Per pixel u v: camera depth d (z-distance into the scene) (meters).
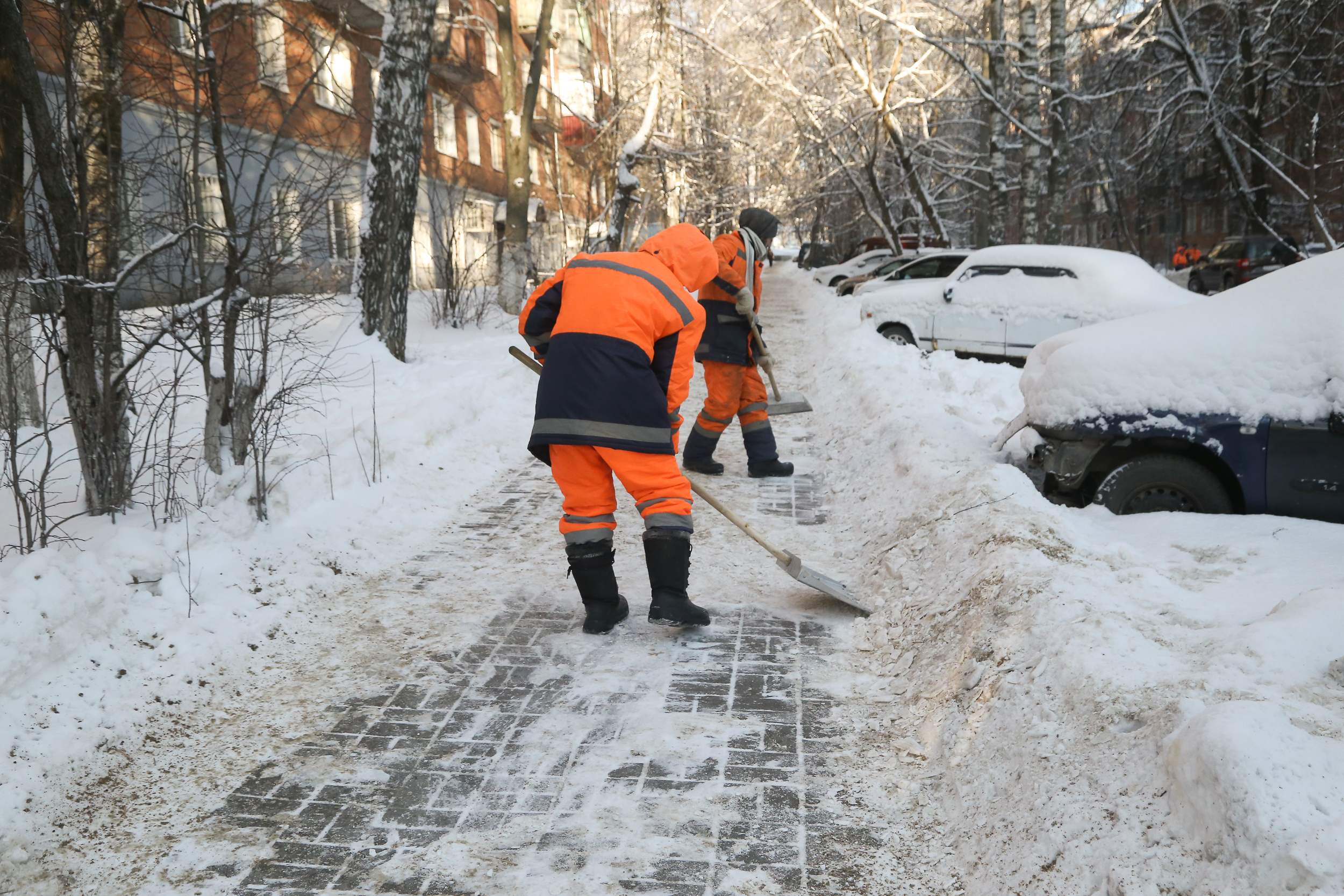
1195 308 4.89
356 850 2.61
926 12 24.48
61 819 2.72
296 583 4.44
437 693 3.54
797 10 24.72
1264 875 1.84
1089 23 23.33
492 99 31.19
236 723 3.32
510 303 16.88
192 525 4.51
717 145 29.36
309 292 5.61
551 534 5.59
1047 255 11.62
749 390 6.82
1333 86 22.42
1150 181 28.92
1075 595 3.22
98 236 4.54
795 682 3.62
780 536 5.45
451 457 6.93
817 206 41.56
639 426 3.79
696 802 2.81
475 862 2.54
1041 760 2.57
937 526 4.50
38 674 3.16
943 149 27.53
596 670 3.72
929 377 9.40
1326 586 3.19
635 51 25.98
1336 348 4.26
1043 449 5.40
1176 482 4.62
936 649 3.54
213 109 4.95
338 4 8.64
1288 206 25.56
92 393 4.53
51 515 4.62
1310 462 4.25
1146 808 2.19
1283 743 2.06
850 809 2.78
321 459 5.77
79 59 4.49
